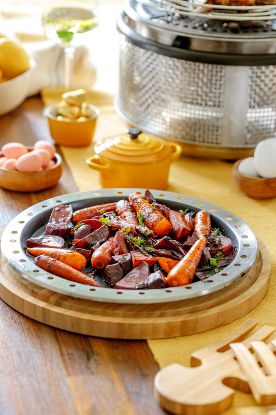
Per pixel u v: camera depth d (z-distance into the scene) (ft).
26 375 3.98
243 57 5.24
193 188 5.35
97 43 7.71
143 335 4.15
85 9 5.69
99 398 3.87
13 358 4.06
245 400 3.86
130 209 4.72
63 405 3.84
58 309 4.21
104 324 4.14
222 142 5.46
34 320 4.27
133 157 5.13
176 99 5.45
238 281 4.39
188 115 5.46
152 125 5.61
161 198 4.86
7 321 4.26
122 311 4.18
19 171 5.22
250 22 5.42
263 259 4.60
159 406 3.84
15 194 5.24
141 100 5.63
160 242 4.46
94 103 6.37
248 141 5.46
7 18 7.83
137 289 4.23
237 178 5.25
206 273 4.37
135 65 5.58
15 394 3.89
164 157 5.18
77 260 4.36
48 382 3.94
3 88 5.92
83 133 5.71
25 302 4.26
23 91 6.10
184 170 5.54
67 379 3.96
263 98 5.37
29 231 4.65
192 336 4.19
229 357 3.97
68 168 5.52
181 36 5.33
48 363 4.04
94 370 4.00
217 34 5.26
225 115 5.39
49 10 5.69
